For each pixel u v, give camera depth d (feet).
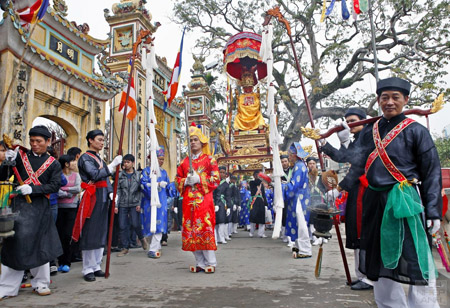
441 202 7.61
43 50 23.98
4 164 11.70
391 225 7.70
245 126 44.01
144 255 20.98
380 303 8.55
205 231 15.07
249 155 40.40
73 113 27.43
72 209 16.79
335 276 13.96
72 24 26.86
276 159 16.16
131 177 22.57
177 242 27.68
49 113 24.80
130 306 10.29
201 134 16.84
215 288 12.30
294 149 18.99
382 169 8.20
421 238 7.50
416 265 7.34
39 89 23.26
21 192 11.52
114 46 34.76
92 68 29.37
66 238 16.31
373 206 8.37
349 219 11.83
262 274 14.56
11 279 11.67
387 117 8.54
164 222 20.52
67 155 17.67
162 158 22.54
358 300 10.53
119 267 16.83
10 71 20.52
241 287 12.39
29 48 21.33
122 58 34.17
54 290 12.41
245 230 40.06
